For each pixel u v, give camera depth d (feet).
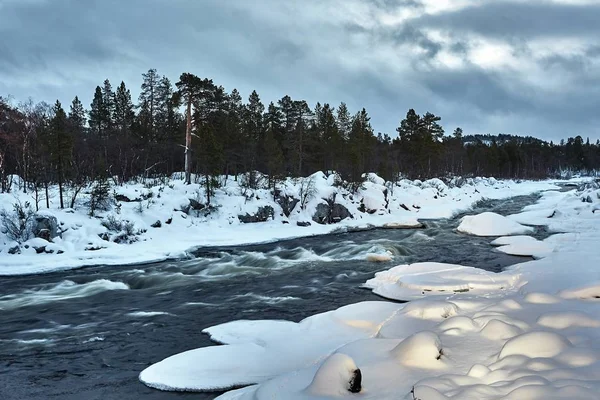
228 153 157.48
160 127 185.57
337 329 36.78
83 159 149.28
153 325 41.75
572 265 51.42
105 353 35.09
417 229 117.70
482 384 19.06
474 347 25.22
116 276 66.18
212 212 113.91
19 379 30.55
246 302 49.06
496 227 101.65
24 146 123.85
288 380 24.04
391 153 243.60
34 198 99.14
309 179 140.26
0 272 67.87
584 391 16.57
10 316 46.16
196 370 29.68
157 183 132.67
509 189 256.11
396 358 24.54
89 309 48.34
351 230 118.11
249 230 110.63
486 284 47.14
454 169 302.66
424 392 17.92
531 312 31.45
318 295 51.06
